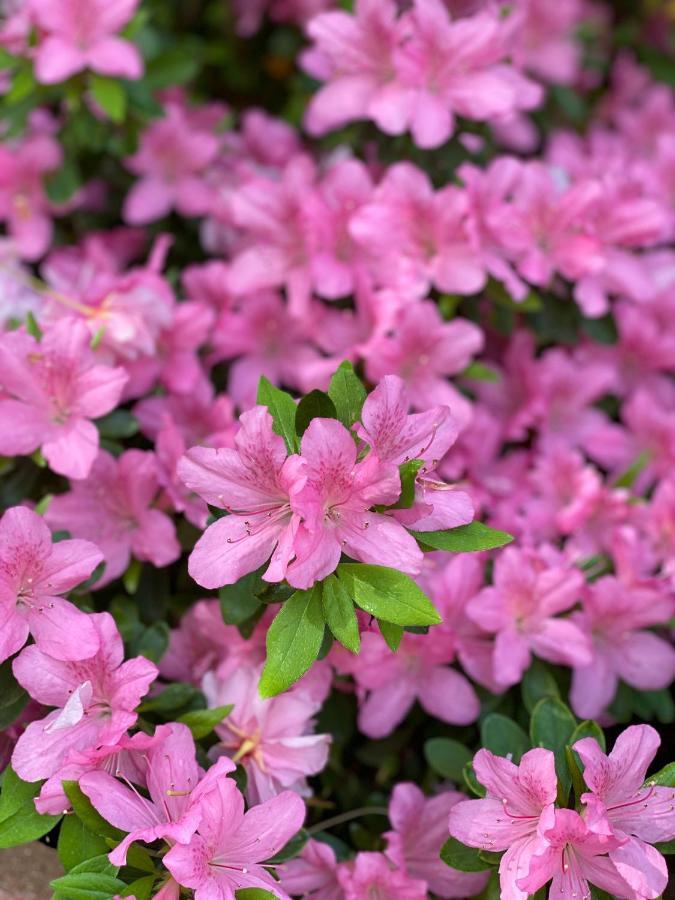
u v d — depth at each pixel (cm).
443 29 58
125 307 54
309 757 46
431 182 62
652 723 52
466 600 50
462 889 47
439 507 42
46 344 49
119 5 60
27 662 43
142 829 41
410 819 48
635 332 66
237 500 42
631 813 42
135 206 70
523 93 62
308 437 40
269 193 60
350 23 59
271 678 40
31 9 61
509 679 49
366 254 59
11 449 49
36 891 45
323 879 47
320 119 61
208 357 62
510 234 58
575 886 41
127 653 48
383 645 48
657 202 68
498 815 42
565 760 43
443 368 57
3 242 70
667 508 58
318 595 41
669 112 81
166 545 50
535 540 58
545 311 62
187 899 42
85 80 63
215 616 49
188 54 68
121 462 50
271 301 61
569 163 70
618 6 92
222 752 47
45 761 43
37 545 43
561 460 60
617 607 51
